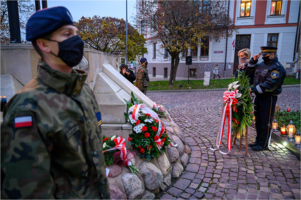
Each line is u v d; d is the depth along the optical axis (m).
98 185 1.11
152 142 2.65
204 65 20.66
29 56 2.48
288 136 4.14
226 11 18.05
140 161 2.62
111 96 2.92
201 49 20.62
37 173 0.85
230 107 3.69
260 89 3.69
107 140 2.55
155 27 14.55
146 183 2.46
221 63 20.22
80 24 12.88
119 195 2.09
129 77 7.31
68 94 1.01
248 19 19.19
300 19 17.73
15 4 2.65
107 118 2.95
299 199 2.49
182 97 10.90
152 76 25.80
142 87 7.30
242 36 19.83
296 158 3.58
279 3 18.41
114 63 5.16
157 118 2.84
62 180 1.00
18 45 2.45
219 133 3.96
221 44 19.91
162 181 2.61
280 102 8.44
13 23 2.67
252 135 4.79
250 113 3.74
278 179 2.94
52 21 0.97
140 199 2.35
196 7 14.79
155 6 15.08
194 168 3.29
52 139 0.92
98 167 1.10
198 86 14.72
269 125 3.85
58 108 0.94
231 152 3.89
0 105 1.25
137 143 2.61
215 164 3.43
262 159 3.57
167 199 2.50
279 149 3.96
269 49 3.68
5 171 0.84
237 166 3.34
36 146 0.85
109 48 14.09
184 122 6.02
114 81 3.80
